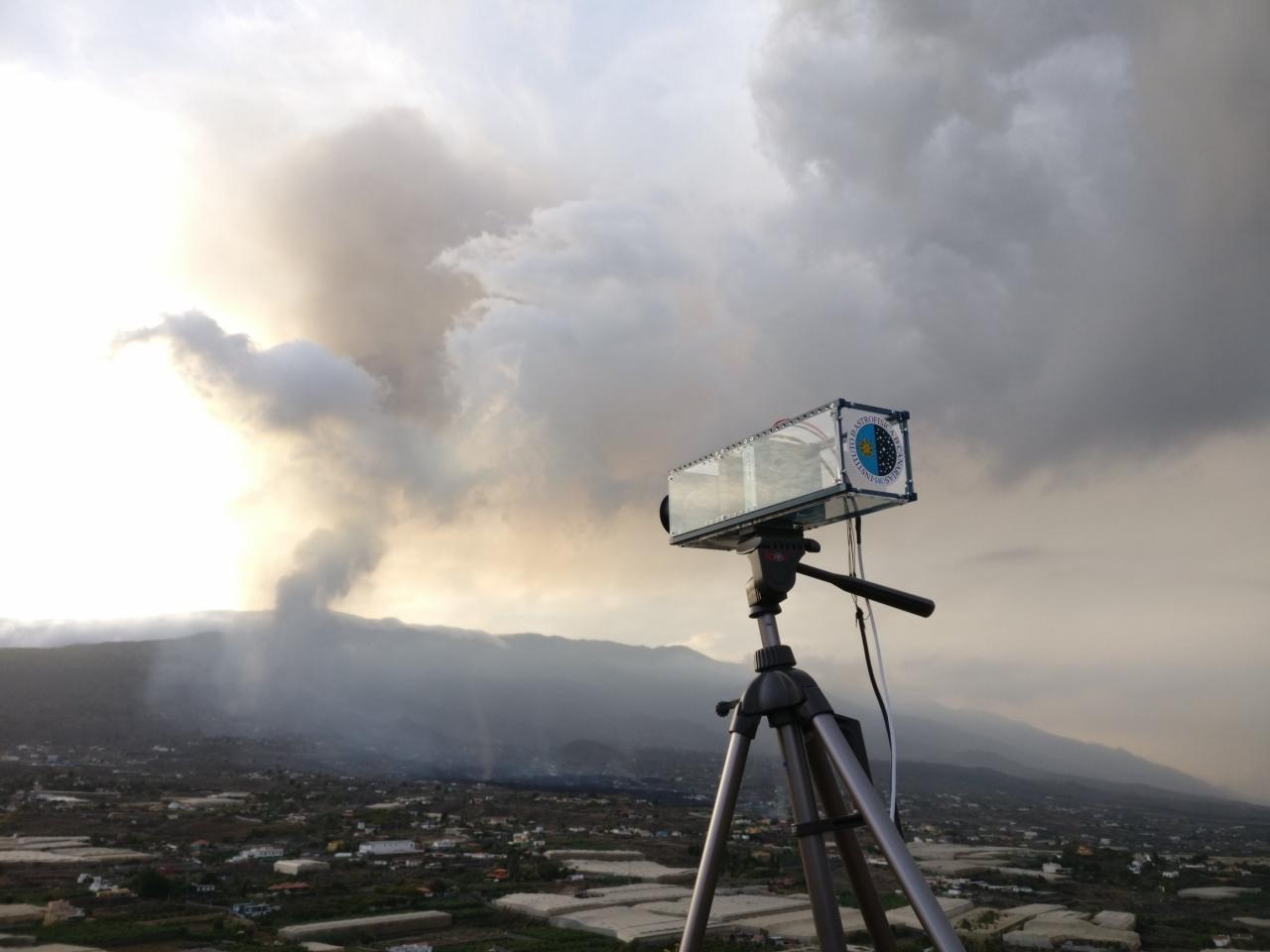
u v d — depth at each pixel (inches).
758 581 329.7
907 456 321.1
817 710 311.0
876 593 327.9
